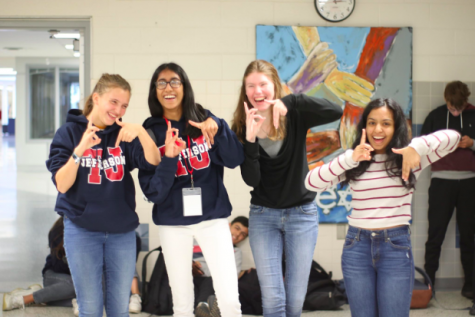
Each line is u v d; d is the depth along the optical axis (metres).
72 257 2.20
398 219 2.11
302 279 2.43
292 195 2.42
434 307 3.74
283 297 2.41
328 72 4.19
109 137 2.34
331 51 4.18
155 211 2.44
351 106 4.20
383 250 2.10
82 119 2.33
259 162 2.46
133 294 3.71
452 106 4.04
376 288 2.16
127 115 4.15
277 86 2.46
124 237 2.32
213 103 4.19
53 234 3.88
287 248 2.47
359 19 4.23
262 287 2.41
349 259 2.19
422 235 4.29
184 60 4.17
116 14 4.12
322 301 3.60
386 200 2.12
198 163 2.41
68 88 12.59
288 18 4.19
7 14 4.10
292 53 4.17
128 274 2.33
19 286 4.18
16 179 10.95
